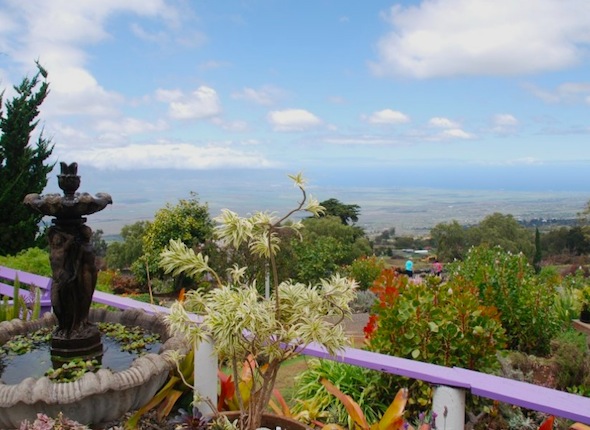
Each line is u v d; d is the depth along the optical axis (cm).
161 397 302
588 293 930
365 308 1154
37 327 361
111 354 321
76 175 301
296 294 240
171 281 1625
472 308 434
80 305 311
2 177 1138
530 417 388
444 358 410
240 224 221
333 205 3158
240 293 227
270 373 245
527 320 693
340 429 285
